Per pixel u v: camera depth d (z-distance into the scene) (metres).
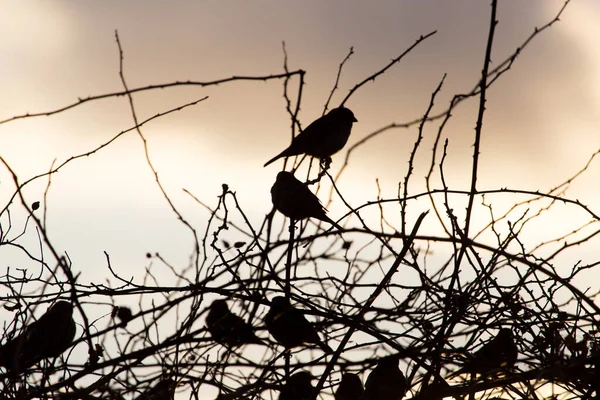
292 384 8.02
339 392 8.98
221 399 7.33
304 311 7.92
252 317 7.63
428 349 7.88
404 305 8.01
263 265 7.72
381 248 8.37
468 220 8.84
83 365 7.43
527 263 7.38
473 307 8.48
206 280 7.73
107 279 8.95
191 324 7.46
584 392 7.77
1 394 7.54
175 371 7.43
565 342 8.22
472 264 8.66
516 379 7.55
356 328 7.98
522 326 8.19
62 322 9.61
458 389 7.59
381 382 9.01
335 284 8.53
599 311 7.27
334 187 8.42
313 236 7.59
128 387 7.39
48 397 7.44
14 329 8.26
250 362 7.26
